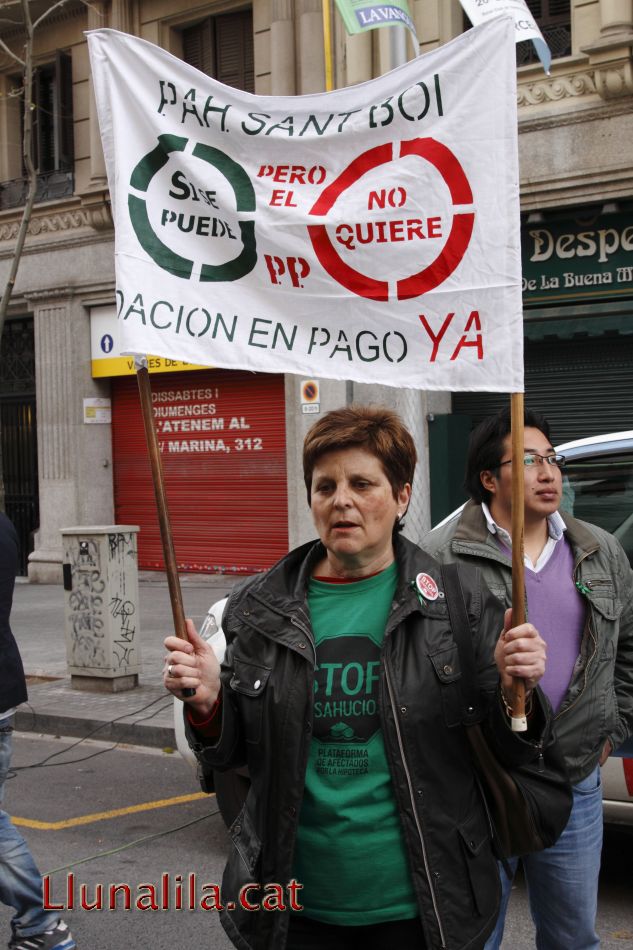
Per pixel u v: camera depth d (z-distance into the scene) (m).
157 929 4.39
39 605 14.28
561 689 2.95
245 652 2.38
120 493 16.70
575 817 2.93
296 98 2.79
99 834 5.66
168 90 2.81
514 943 4.21
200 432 15.62
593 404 12.28
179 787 6.55
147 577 16.09
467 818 2.32
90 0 15.98
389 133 2.74
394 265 2.73
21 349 17.91
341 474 2.38
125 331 2.66
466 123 2.68
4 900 3.91
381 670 2.29
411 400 9.31
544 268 12.22
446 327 2.69
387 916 2.27
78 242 16.39
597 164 11.49
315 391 13.45
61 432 16.73
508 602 2.98
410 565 2.39
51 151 17.14
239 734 2.40
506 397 12.81
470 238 2.68
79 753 7.45
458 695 2.29
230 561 15.40
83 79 16.47
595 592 2.98
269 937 2.31
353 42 13.07
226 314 2.78
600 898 4.56
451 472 12.60
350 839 2.27
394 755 2.26
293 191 2.79
